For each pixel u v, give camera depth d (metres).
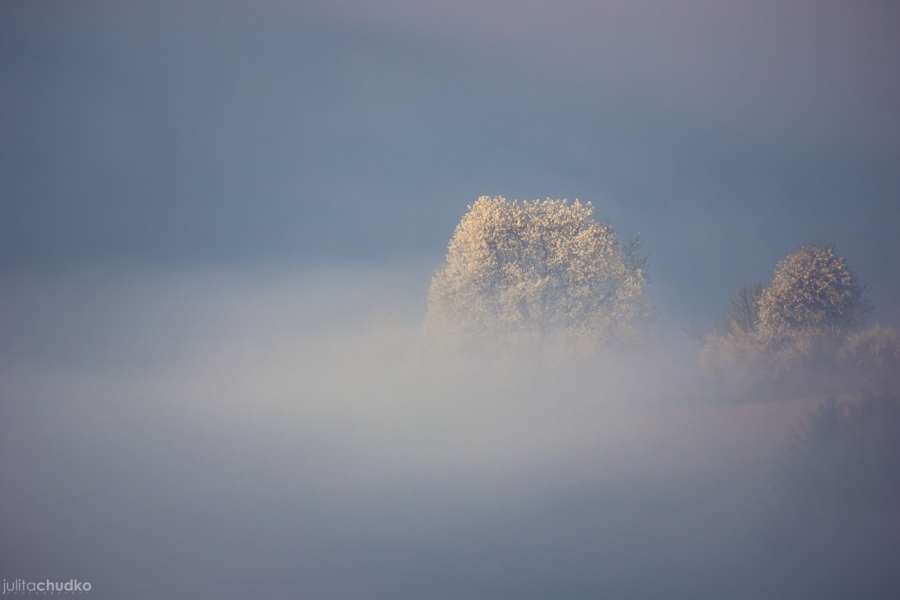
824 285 50.56
